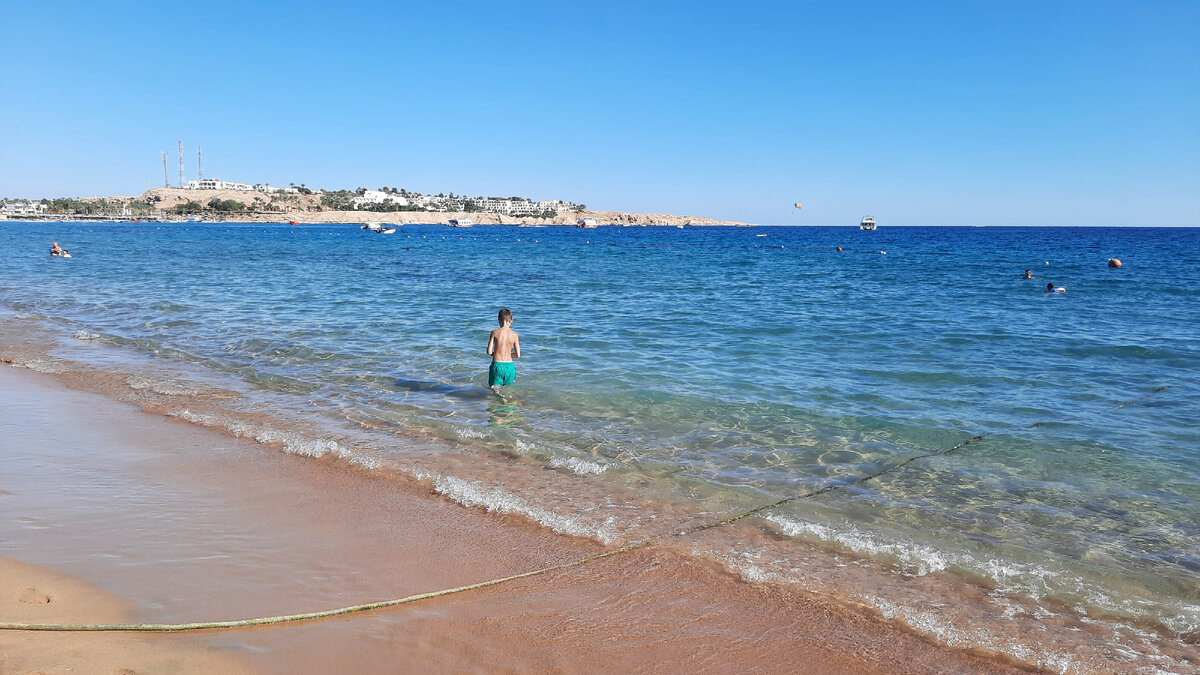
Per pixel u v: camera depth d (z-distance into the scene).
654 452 7.66
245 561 4.95
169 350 13.14
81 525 5.44
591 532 5.64
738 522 5.89
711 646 4.07
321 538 5.39
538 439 8.03
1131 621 4.43
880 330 16.25
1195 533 5.70
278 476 6.74
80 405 9.19
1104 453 7.63
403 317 17.70
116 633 3.93
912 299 23.38
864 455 7.60
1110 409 9.40
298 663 3.74
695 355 13.05
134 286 25.58
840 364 12.31
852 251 66.12
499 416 8.95
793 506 6.23
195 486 6.42
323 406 9.37
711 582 4.86
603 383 10.70
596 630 4.21
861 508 6.20
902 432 8.38
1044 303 22.09
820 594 4.72
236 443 7.74
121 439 7.79
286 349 13.24
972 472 7.09
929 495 6.50
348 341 14.10
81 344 13.77
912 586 4.84
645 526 5.79
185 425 8.39
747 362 12.43
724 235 146.38
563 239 105.62
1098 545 5.49
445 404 9.50
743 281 31.14
